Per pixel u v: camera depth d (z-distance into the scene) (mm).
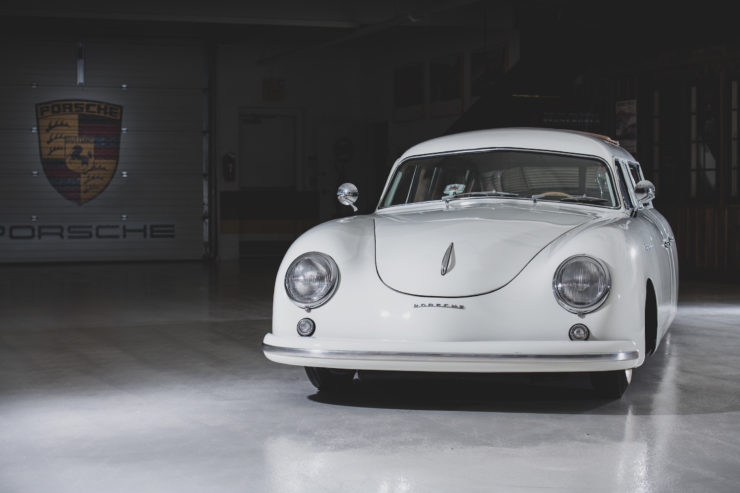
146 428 3369
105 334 6105
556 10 11711
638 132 10922
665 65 10555
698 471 2736
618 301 3305
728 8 9820
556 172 4352
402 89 15312
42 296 8969
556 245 3443
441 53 14273
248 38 15375
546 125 11352
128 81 15211
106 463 2895
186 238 15539
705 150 10344
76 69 14984
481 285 3355
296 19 11898
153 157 15367
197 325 6586
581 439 3127
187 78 15477
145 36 15180
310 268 3541
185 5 11523
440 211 4156
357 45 15992
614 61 11094
